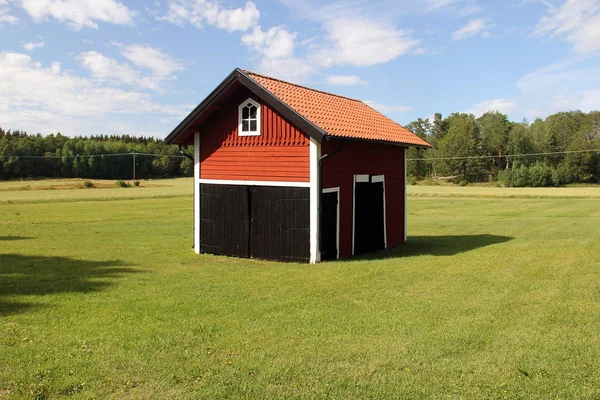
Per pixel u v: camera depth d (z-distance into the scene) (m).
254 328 8.63
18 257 17.55
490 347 7.59
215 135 17.83
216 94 16.75
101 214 39.12
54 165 124.00
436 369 6.79
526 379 6.45
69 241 22.45
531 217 35.16
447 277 12.89
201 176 18.30
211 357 7.28
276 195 16.42
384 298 10.69
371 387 6.26
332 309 9.83
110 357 7.28
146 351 7.54
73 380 6.47
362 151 18.30
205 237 18.28
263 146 16.67
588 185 94.31
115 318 9.32
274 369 6.82
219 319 9.22
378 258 16.89
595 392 6.07
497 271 13.64
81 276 13.73
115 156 130.12
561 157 108.12
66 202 53.12
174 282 12.81
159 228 28.67
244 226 17.19
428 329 8.47
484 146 117.06
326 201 16.12
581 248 18.19
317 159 15.55
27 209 43.94
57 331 8.51
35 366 6.91
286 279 12.99
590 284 11.84
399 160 21.48
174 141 18.45
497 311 9.55
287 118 15.91
